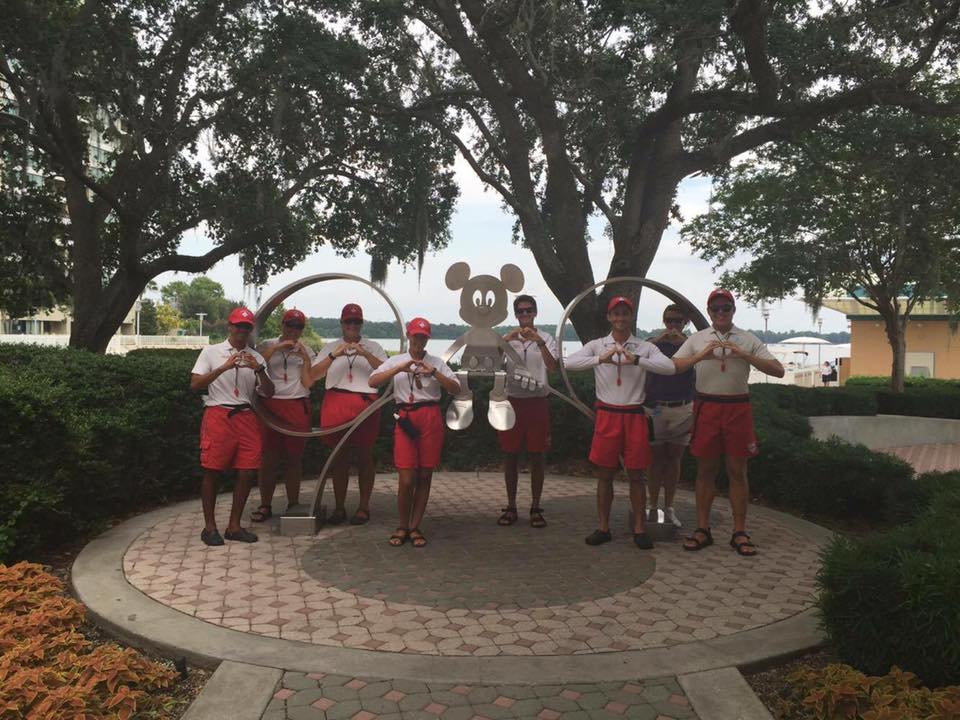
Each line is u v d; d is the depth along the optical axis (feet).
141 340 152.15
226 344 16.99
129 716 9.21
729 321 16.75
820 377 90.27
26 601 12.20
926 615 9.34
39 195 48.08
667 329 18.97
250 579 14.44
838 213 45.73
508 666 10.57
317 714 9.31
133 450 19.95
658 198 38.11
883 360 86.38
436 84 45.52
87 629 12.20
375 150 46.80
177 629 11.71
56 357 21.57
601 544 17.28
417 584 14.32
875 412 47.78
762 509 21.07
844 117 34.35
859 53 30.78
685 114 36.01
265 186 43.32
